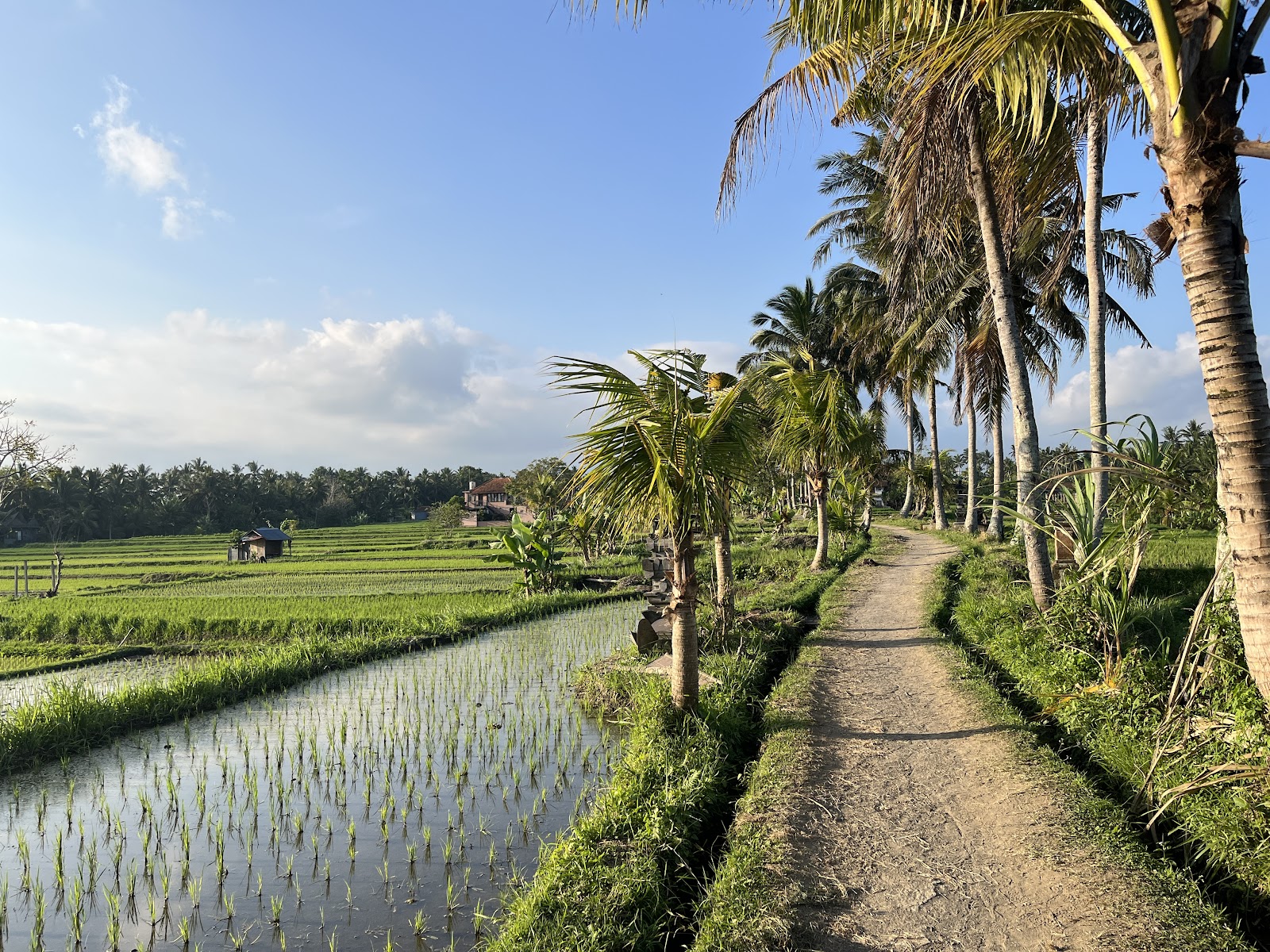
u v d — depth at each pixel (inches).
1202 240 180.9
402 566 1637.6
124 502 4055.1
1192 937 166.2
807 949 172.9
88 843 274.7
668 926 200.2
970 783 261.3
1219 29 172.9
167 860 259.0
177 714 436.1
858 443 877.8
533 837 267.3
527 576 966.4
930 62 247.4
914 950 171.3
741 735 338.6
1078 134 445.1
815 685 393.4
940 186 326.0
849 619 576.4
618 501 329.4
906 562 936.9
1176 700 238.5
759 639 493.7
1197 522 231.5
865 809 244.8
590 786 311.7
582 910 193.8
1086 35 236.7
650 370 339.9
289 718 427.5
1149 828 221.0
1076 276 856.9
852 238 1285.7
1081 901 184.5
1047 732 321.4
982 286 859.4
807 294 1448.1
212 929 215.9
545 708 432.5
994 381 1027.9
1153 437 299.9
